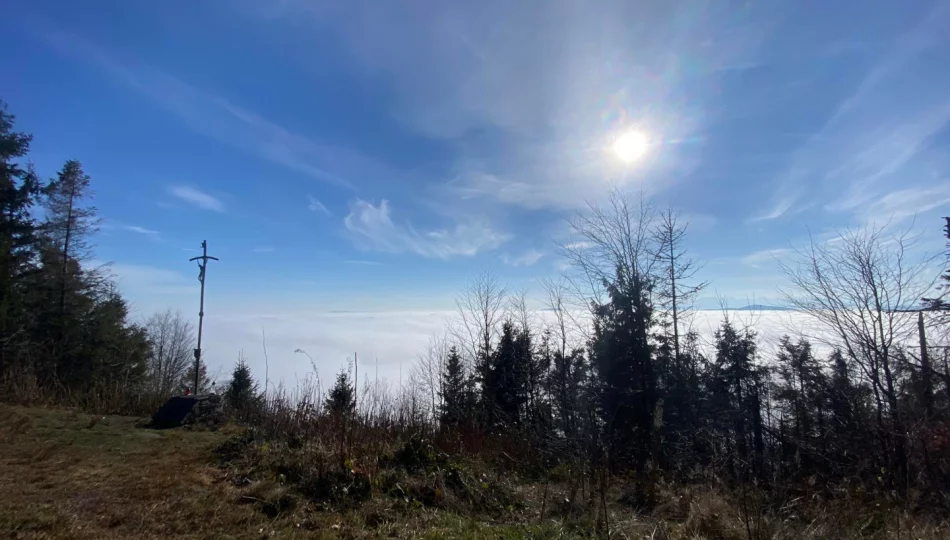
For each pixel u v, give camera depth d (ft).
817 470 29.48
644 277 61.87
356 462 18.02
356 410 24.49
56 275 65.77
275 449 19.63
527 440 29.40
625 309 61.46
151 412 29.71
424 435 24.21
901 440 30.83
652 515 18.20
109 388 32.71
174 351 116.06
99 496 14.16
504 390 70.90
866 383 37.65
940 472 25.53
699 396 61.41
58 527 11.76
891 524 17.49
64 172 67.97
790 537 15.62
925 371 32.37
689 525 16.65
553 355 72.59
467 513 16.39
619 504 19.93
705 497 18.74
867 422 35.17
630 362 59.98
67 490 14.40
